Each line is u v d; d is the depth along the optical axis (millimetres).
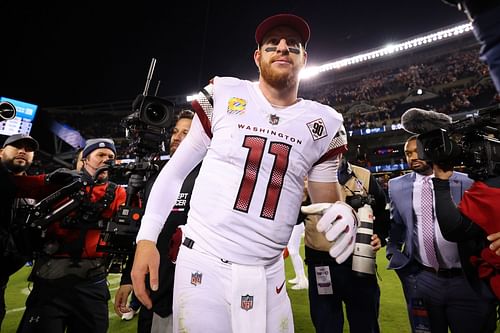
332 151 1367
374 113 19047
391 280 5113
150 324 1934
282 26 1340
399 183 2416
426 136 1823
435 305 2121
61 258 2193
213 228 1174
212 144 1269
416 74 20391
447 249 2043
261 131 1231
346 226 1208
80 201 2188
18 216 2059
